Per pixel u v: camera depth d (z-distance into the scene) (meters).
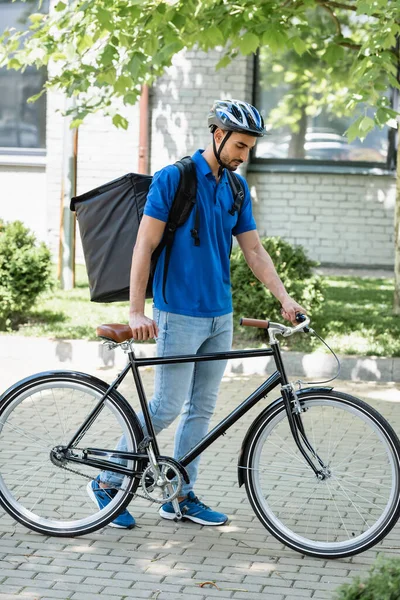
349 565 5.46
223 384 9.74
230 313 5.86
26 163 17.56
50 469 6.26
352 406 5.52
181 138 16.89
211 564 5.42
